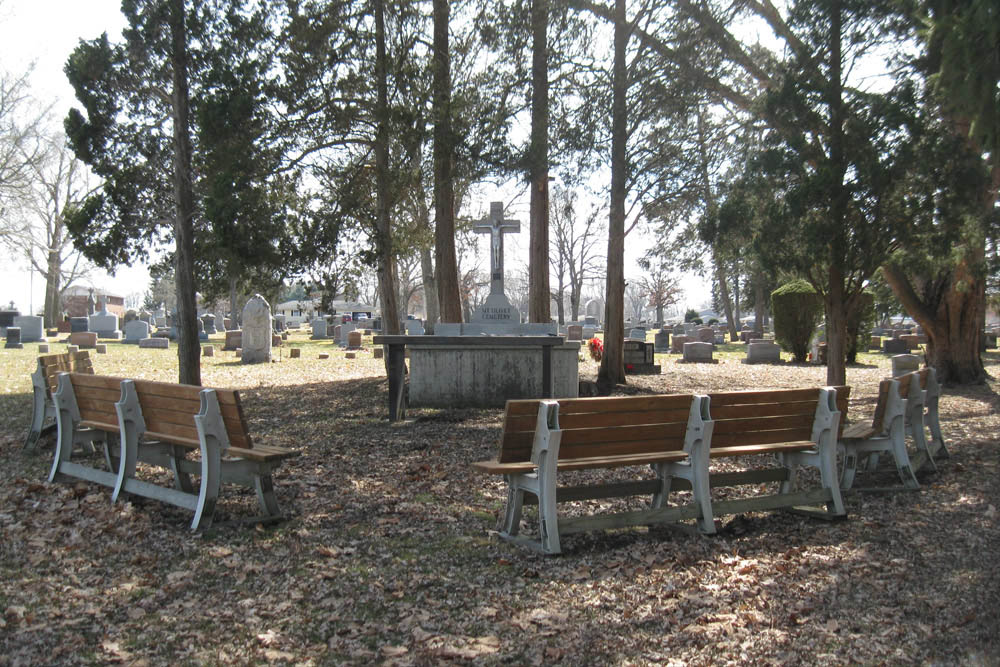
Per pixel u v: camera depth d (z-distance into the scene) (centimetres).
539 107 1478
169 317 4678
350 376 1902
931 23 1082
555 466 494
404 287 5853
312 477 721
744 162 1389
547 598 417
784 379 1900
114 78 1216
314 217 1334
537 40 1468
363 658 348
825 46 1138
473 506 619
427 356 1250
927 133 1081
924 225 1089
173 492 570
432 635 371
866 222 1098
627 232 1650
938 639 357
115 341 3569
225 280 1345
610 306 1669
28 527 538
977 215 1168
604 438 518
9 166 3753
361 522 568
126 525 543
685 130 1542
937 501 623
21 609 395
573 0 1455
